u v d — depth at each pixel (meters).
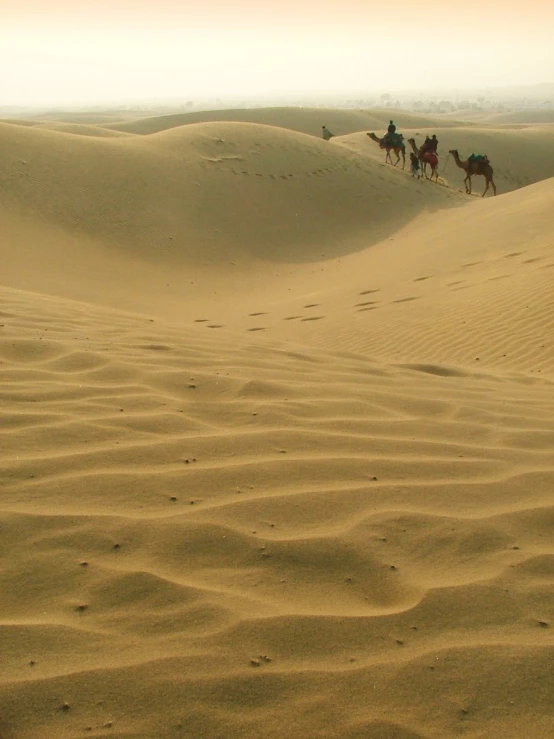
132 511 3.16
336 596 2.72
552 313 10.77
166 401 4.52
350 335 12.31
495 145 57.06
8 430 3.84
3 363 5.01
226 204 27.14
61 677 2.20
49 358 5.21
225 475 3.54
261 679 2.25
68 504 3.17
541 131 64.56
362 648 2.43
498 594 2.75
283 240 26.03
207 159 29.59
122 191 25.77
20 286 18.05
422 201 30.91
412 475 3.71
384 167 33.25
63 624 2.45
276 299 18.33
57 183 24.97
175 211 25.75
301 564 2.89
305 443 4.01
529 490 3.63
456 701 2.22
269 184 29.23
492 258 16.56
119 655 2.31
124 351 5.61
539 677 2.32
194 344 6.32
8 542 2.88
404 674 2.31
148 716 2.09
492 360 9.65
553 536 3.21
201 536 3.01
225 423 4.25
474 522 3.26
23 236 21.67
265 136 32.62
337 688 2.25
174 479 3.46
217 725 2.08
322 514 3.25
